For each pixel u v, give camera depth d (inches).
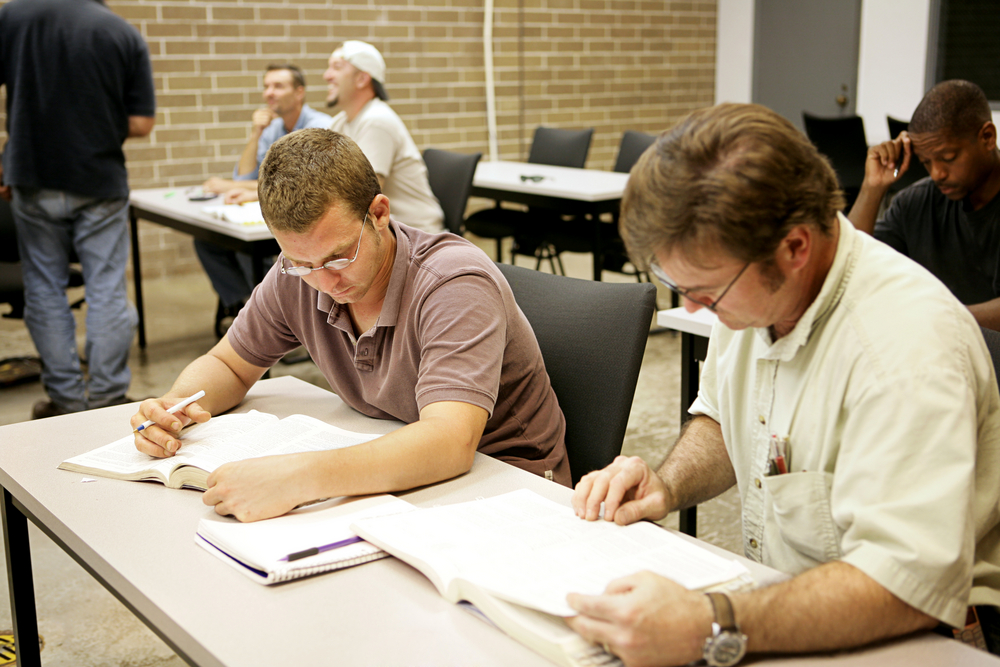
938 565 29.5
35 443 52.3
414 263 51.9
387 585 35.6
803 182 30.4
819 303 33.9
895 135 177.8
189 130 209.8
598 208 144.6
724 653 28.6
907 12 247.0
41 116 113.0
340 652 31.0
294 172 45.3
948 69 249.1
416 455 43.9
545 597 31.5
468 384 47.4
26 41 111.0
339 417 57.0
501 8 247.9
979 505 34.5
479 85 250.2
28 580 53.8
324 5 220.2
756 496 39.9
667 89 285.6
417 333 51.3
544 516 39.6
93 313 120.3
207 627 32.6
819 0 265.9
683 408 75.5
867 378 32.3
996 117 248.5
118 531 40.7
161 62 202.7
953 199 81.4
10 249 131.7
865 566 30.1
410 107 239.1
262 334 58.4
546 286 61.9
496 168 184.4
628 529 38.0
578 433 57.7
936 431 30.4
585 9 261.9
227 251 153.6
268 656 30.8
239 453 47.1
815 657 30.1
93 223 119.0
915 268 34.0
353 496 43.2
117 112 117.8
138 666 70.3
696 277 31.4
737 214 29.5
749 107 31.2
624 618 28.7
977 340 33.1
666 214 30.4
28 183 114.3
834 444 34.4
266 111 158.9
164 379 139.6
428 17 236.5
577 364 58.0
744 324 33.6
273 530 39.0
